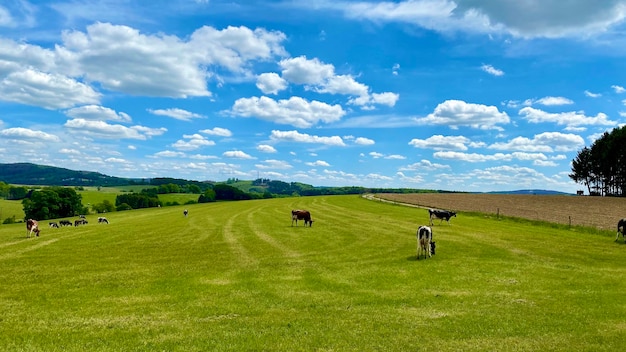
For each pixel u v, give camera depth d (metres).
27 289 16.00
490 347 10.24
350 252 25.59
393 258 23.42
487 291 15.84
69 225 58.94
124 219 64.56
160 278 18.06
